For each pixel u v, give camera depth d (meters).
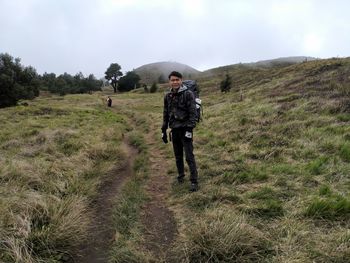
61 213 3.69
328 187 4.15
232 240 3.07
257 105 12.49
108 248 3.34
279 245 3.03
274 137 7.14
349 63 21.25
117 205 4.33
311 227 3.32
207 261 2.96
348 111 8.55
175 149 5.18
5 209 3.45
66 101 42.69
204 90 56.56
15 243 3.00
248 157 6.18
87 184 4.95
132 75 110.25
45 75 122.62
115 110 29.97
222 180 4.96
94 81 116.38
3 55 49.28
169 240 3.44
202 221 3.46
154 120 16.66
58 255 3.12
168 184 5.30
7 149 7.88
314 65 32.09
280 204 3.84
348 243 2.92
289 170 5.02
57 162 5.98
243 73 81.19
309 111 9.27
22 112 20.22
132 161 7.23
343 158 5.39
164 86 87.25
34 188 4.64
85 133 10.40
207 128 10.05
